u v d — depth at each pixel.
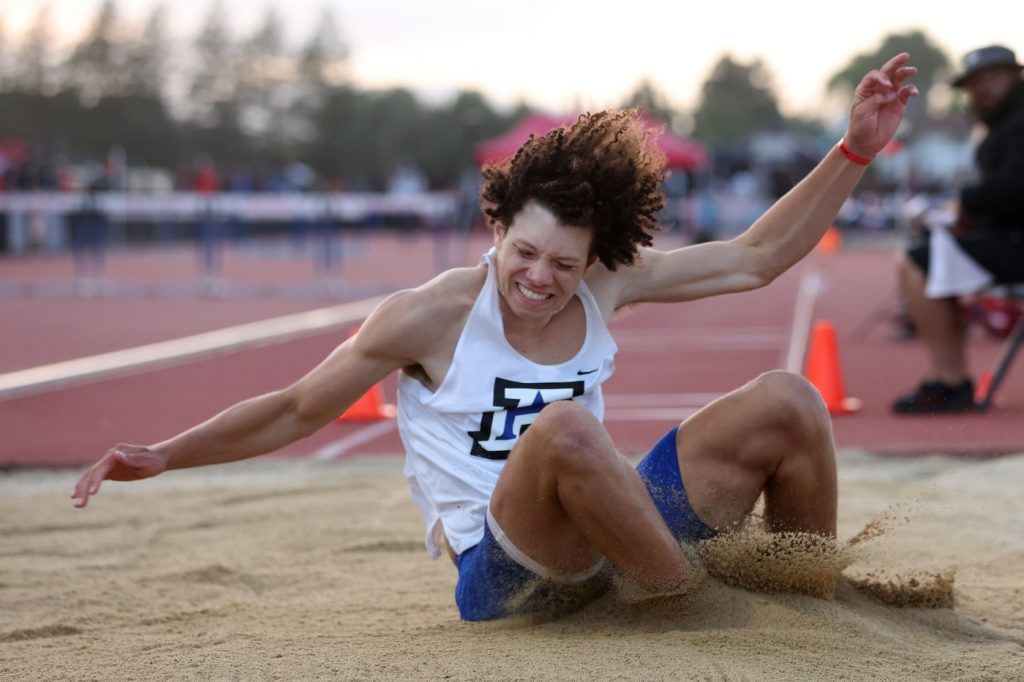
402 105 197.88
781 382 6.61
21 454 14.53
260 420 6.75
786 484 6.66
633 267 7.18
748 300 38.28
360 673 6.04
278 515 11.24
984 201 16.33
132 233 69.44
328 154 177.00
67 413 17.41
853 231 82.25
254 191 59.50
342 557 9.65
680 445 6.74
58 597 8.49
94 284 43.12
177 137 156.00
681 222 75.00
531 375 6.77
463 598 7.07
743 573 6.88
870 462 13.44
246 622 7.64
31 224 60.09
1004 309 24.39
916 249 16.45
